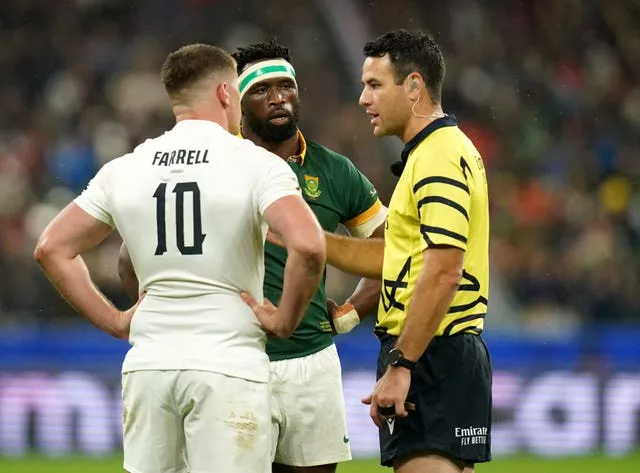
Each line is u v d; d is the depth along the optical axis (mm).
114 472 35594
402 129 17453
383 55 17328
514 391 43094
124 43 70375
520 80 70750
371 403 17016
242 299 15523
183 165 15547
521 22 74188
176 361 15234
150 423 15539
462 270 16578
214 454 15117
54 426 40969
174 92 16109
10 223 55469
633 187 64375
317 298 19797
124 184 15781
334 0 73750
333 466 20188
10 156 60500
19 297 49469
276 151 19891
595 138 67750
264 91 19328
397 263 17234
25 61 68688
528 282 55219
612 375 43656
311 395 19719
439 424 16984
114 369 41562
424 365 17094
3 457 39844
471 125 67938
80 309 16000
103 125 64312
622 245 59156
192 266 15383
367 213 20500
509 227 58688
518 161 65312
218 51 16250
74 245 16016
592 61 72812
